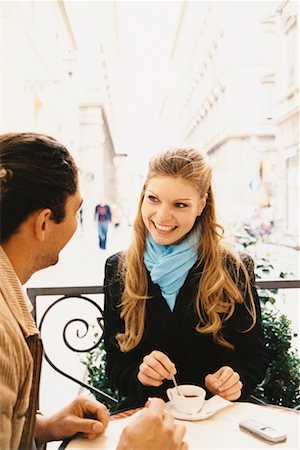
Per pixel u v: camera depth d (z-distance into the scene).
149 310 1.35
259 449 0.77
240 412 0.93
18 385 0.67
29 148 0.72
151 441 0.68
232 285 1.32
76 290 1.60
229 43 12.22
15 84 5.53
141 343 1.35
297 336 1.82
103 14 7.40
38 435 0.89
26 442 0.76
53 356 2.77
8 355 0.63
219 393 1.04
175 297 1.33
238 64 12.33
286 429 0.85
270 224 8.26
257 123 12.44
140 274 1.36
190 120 14.44
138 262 1.37
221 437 0.81
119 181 20.31
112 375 1.34
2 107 5.45
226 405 0.95
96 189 15.25
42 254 0.77
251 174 12.13
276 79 11.69
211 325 1.29
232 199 11.84
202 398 0.91
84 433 0.84
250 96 12.45
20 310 0.71
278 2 10.69
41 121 7.79
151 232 1.32
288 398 1.76
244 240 2.11
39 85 7.35
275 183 11.69
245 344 1.34
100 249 9.27
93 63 12.62
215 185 1.39
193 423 0.87
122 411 1.11
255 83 12.41
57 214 0.73
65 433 0.86
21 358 0.67
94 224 12.13
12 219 0.70
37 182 0.70
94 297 3.82
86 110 16.06
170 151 1.29
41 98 7.64
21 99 5.80
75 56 10.95
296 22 10.03
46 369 2.61
